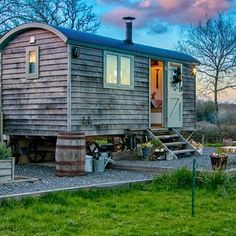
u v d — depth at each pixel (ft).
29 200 28.22
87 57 45.68
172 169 41.55
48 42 45.75
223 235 22.53
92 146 49.55
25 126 47.85
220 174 34.88
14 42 49.16
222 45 107.55
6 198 27.81
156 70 58.34
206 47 108.58
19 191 31.58
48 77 45.68
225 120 108.78
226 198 31.17
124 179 38.37
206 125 98.73
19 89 48.57
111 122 48.29
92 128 46.03
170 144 51.78
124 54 49.96
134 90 51.52
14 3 98.37
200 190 33.58
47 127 45.70
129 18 53.62
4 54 50.16
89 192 31.68
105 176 40.52
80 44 44.50
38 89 46.68
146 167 43.45
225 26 108.78
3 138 49.44
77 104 44.50
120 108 49.52
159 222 24.84
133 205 28.86
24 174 42.01
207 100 110.32
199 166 43.39
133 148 52.03
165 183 35.24
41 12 102.12
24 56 48.14
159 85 57.93
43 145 53.47
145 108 53.11
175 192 33.22
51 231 22.72
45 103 45.96
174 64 57.62
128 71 50.62
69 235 22.06
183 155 53.16
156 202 29.68
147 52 52.49
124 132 50.01
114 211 27.30
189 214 26.76
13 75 49.19
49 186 34.12
